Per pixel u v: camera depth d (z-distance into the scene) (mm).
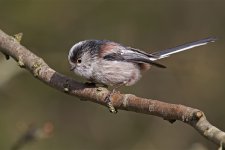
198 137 15477
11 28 15375
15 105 14875
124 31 16266
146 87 16078
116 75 9141
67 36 15797
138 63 9469
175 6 16625
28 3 15648
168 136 15516
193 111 5590
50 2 15844
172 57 16141
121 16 16375
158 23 16547
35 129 8680
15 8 15516
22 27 15453
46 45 15492
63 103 15578
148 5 16516
